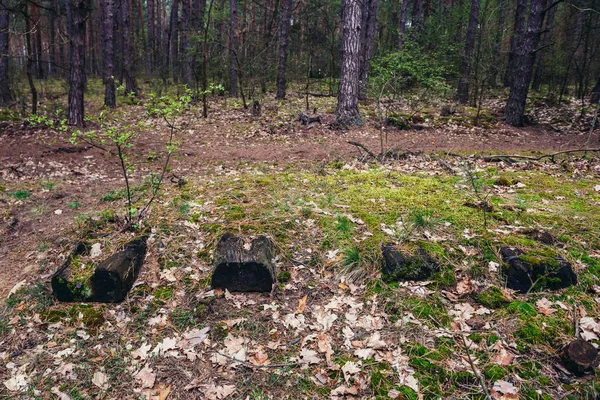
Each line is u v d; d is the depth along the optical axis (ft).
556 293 11.13
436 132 36.83
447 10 67.51
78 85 36.45
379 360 9.75
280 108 47.62
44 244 15.21
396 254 12.26
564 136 36.58
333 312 11.35
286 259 13.16
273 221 14.82
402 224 14.24
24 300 12.39
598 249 12.64
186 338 10.92
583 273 11.62
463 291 11.43
